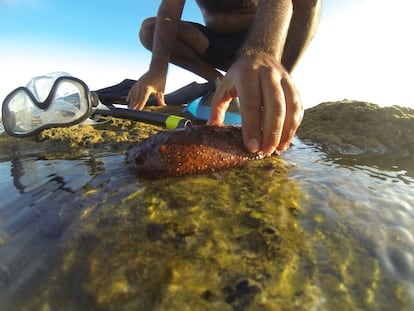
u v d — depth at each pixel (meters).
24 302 0.20
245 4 0.86
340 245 0.24
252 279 0.21
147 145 0.37
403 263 0.23
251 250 0.23
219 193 0.31
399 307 0.19
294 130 0.35
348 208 0.29
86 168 0.40
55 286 0.21
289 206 0.29
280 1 0.44
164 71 0.69
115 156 0.44
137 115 0.51
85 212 0.29
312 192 0.32
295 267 0.22
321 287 0.21
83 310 0.19
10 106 0.49
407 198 0.32
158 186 0.33
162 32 0.69
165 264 0.22
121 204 0.30
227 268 0.22
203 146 0.36
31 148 0.49
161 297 0.20
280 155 0.45
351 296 0.20
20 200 0.32
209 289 0.20
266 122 0.33
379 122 0.59
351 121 0.62
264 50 0.38
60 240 0.25
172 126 0.48
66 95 0.51
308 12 0.66
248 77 0.34
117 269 0.22
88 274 0.22
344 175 0.38
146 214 0.28
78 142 0.50
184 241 0.24
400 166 0.44
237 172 0.36
